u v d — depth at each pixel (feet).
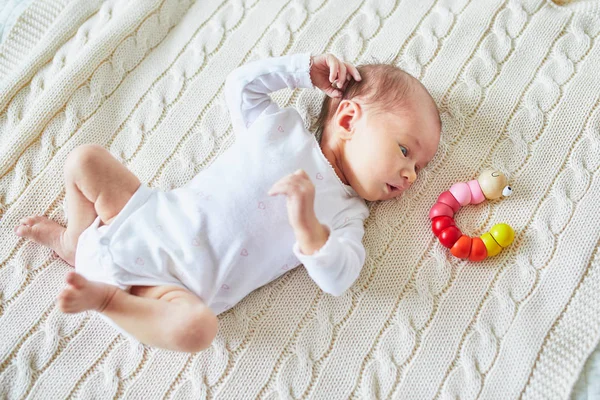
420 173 4.44
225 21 4.90
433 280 4.17
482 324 4.04
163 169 4.44
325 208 3.98
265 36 4.84
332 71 4.08
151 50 4.80
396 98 4.01
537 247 4.21
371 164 3.97
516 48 4.76
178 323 3.44
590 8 4.83
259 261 3.89
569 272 4.14
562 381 3.88
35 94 4.60
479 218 4.34
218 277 3.80
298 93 4.63
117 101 4.60
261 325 4.06
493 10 4.86
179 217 3.82
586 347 3.96
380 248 4.26
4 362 3.85
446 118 4.57
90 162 3.75
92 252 3.71
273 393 3.88
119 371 3.90
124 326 3.52
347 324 4.06
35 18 4.90
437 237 4.25
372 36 4.84
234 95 4.25
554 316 4.04
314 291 4.14
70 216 3.95
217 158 4.18
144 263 3.70
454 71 4.69
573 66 4.68
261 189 3.89
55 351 3.91
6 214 4.18
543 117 4.55
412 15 4.88
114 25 4.72
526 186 4.39
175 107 4.62
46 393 3.82
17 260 4.08
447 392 3.88
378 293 4.14
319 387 3.90
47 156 4.36
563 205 4.30
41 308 3.99
